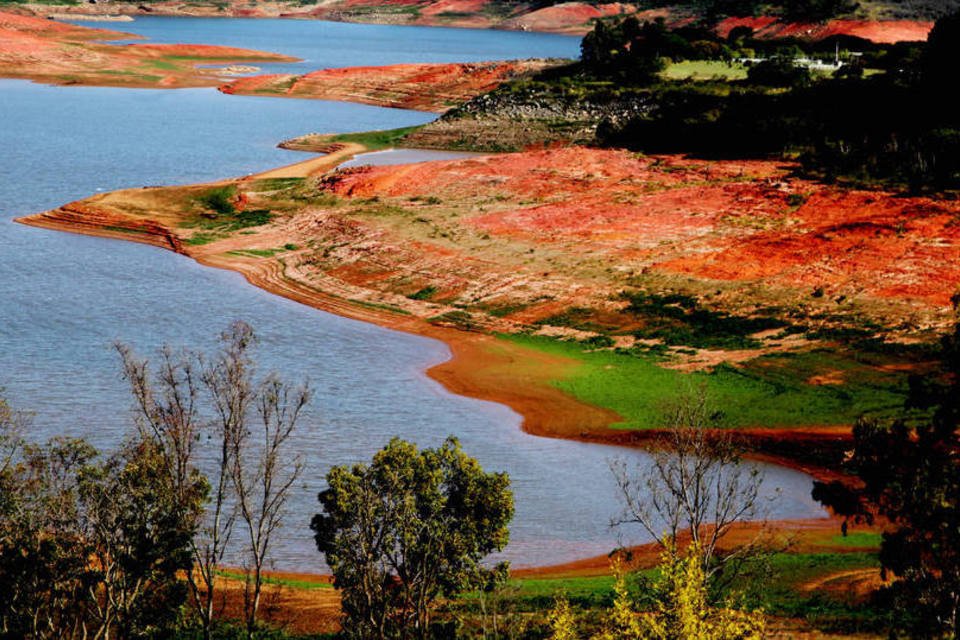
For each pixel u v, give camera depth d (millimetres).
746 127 198250
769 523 74000
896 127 184000
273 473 63625
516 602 58438
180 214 174625
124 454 54219
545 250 146250
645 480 81875
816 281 124625
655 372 106625
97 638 50125
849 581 60562
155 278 146000
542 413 98875
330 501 53000
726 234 146250
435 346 119375
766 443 88625
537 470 85938
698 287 127625
